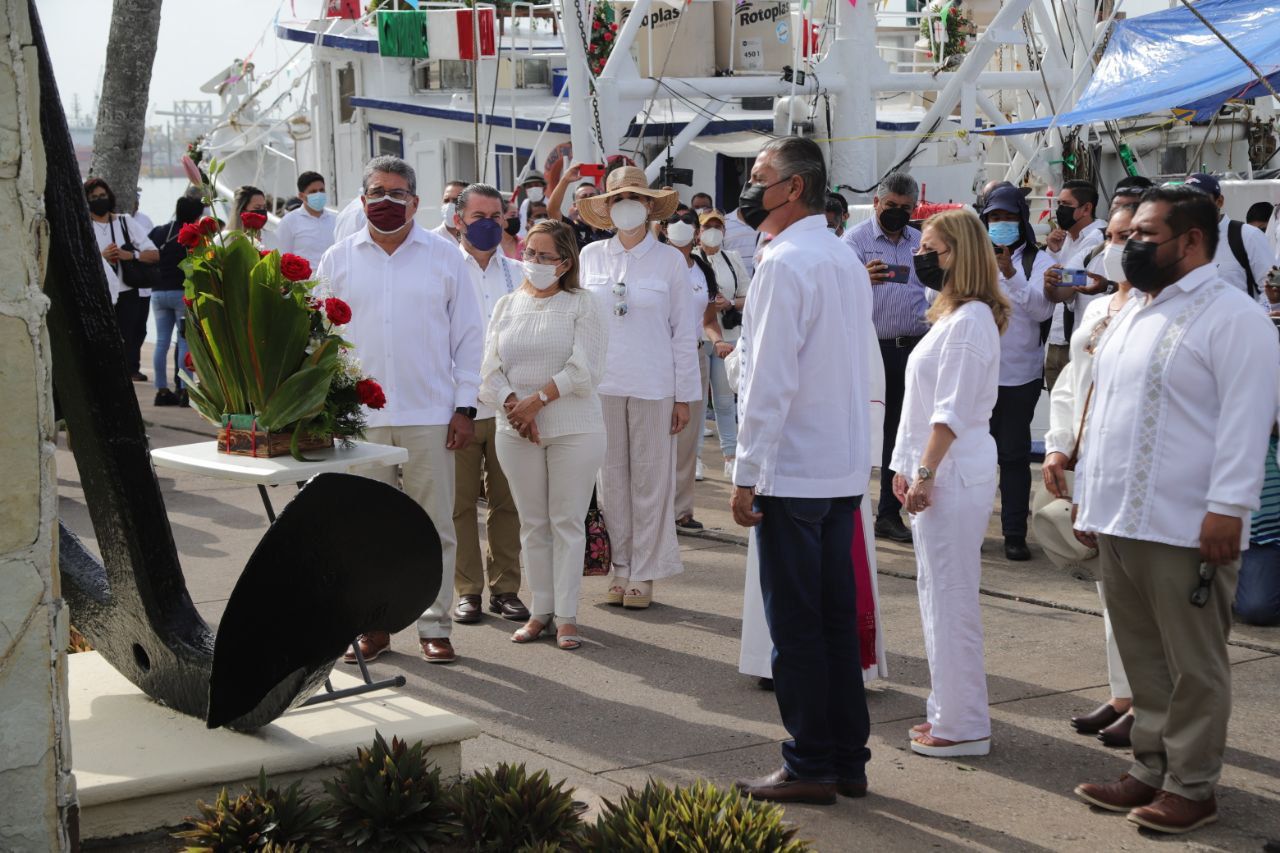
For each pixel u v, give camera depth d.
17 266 2.88
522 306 6.16
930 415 4.79
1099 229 8.69
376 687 4.39
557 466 6.14
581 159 12.81
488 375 6.14
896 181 7.83
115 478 3.90
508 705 5.46
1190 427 4.10
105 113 14.62
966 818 4.33
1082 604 6.76
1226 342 4.01
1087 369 4.91
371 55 15.92
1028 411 7.63
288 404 4.33
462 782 3.96
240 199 11.52
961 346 4.65
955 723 4.83
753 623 5.60
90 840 3.60
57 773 3.05
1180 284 4.13
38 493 2.95
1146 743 4.38
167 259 13.16
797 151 4.34
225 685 3.78
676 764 4.80
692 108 13.59
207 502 9.34
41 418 2.94
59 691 3.04
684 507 8.49
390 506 3.69
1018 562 7.66
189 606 4.08
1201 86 10.34
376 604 3.83
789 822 4.29
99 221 13.48
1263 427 3.99
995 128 13.19
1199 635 4.14
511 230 8.92
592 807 4.30
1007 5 13.19
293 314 4.31
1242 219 11.03
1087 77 14.83
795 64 13.62
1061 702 5.40
